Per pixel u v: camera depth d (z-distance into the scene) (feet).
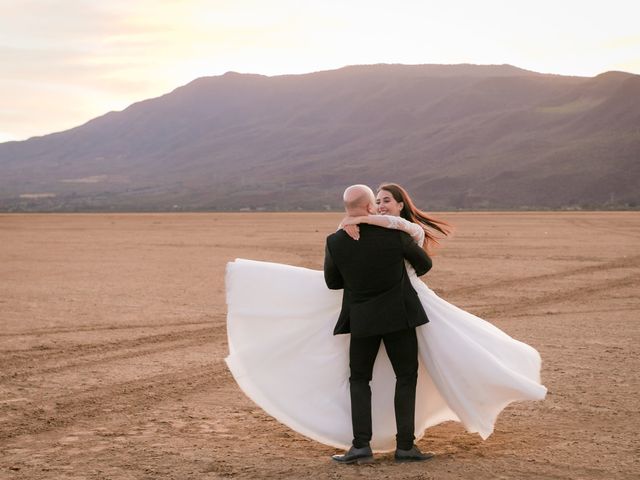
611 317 45.73
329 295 20.07
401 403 19.19
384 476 18.07
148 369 32.45
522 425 23.29
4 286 64.44
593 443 21.06
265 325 20.15
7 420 24.63
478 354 19.04
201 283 65.98
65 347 37.58
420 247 19.17
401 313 18.75
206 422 24.25
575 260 83.61
